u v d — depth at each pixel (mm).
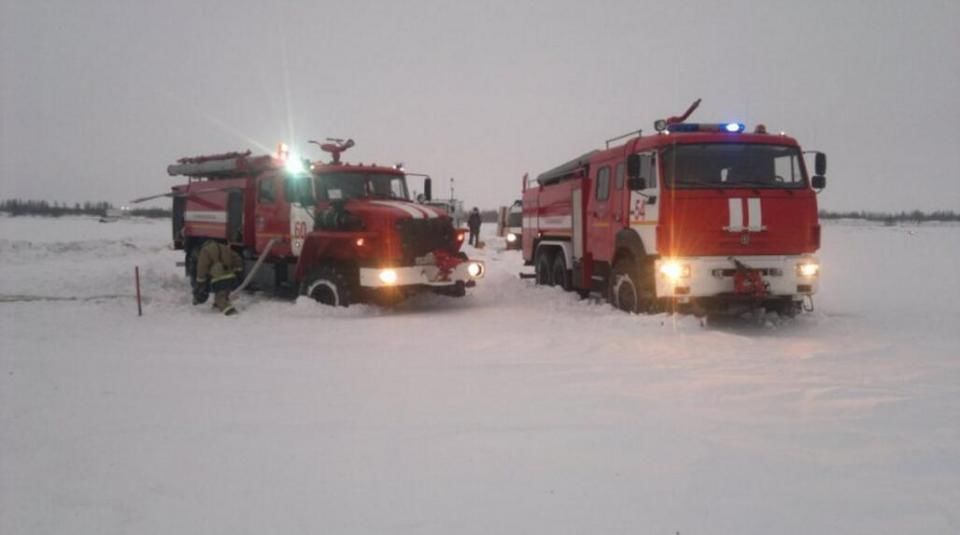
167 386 6734
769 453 4734
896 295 13539
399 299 12484
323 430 5309
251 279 14578
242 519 3816
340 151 14086
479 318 11250
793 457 4656
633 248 10648
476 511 3879
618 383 6734
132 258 26219
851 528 3639
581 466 4523
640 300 10570
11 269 21047
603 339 9109
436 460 4652
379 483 4277
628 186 10391
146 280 16984
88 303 12961
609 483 4250
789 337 9359
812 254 10258
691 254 9852
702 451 4777
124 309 12305
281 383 6820
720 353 8227
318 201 12867
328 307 11758
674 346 8609
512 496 4074
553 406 5918
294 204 13203
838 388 6445
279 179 13672
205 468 4559
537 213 15484
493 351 8453
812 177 10391
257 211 14352
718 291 9867
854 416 5566
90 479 4410
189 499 4090
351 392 6441
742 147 10211
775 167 10250
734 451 4773
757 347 8578
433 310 12398
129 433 5289
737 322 10734
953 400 6023
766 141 10281
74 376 7172
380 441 5039
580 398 6180
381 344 8992
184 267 19953
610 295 11812
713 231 9852
